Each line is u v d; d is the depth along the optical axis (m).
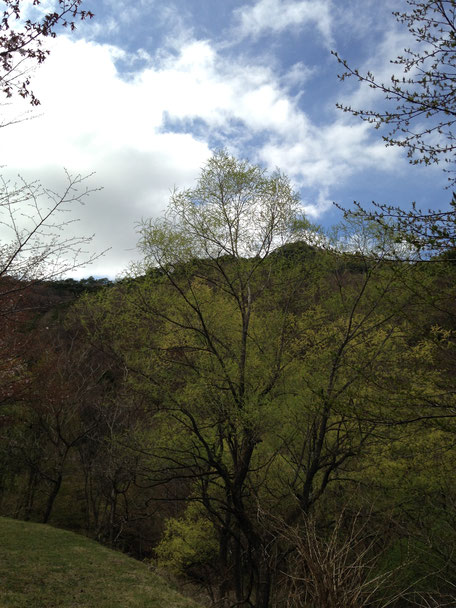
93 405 15.95
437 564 8.84
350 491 9.75
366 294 9.05
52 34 3.63
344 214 4.40
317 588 4.51
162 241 9.09
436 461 8.53
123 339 9.70
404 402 5.04
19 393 12.65
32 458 17.14
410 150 4.14
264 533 9.05
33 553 8.50
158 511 17.80
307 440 10.15
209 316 9.91
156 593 7.07
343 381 9.11
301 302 10.20
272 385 9.50
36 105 3.88
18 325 9.66
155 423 11.00
